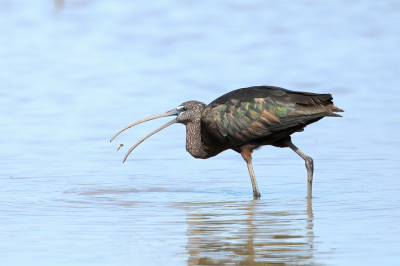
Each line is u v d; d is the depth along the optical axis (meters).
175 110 14.38
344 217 10.79
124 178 14.81
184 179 14.71
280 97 12.95
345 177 14.64
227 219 10.81
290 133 13.27
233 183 14.32
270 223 10.47
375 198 12.31
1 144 19.22
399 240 9.27
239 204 12.13
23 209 11.62
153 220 10.80
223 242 9.35
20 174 15.19
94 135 20.61
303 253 8.76
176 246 9.19
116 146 19.09
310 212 11.27
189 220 10.77
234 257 8.64
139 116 23.30
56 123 22.36
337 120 22.67
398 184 13.68
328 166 16.06
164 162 16.86
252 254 8.75
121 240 9.52
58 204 12.09
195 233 9.87
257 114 12.98
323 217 10.84
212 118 13.62
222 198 12.77
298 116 12.73
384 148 18.27
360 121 22.34
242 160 17.08
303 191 13.35
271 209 11.62
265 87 13.43
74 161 16.89
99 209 11.69
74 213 11.34
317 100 12.70
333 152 17.94
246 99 13.23
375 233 9.67
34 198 12.61
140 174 15.32
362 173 15.03
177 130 21.66
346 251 8.80
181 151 18.38
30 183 14.14
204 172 15.57
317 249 8.92
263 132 13.04
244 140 13.31
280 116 12.77
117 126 21.94
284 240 9.41
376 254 8.63
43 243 9.38
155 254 8.80
